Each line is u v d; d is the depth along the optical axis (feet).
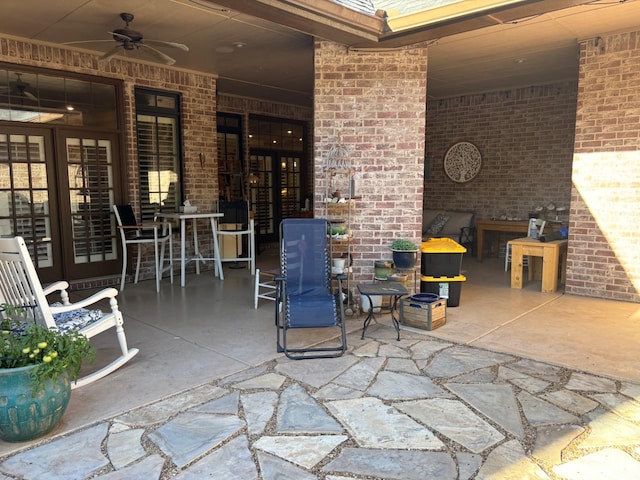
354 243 16.29
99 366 11.00
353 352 11.89
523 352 11.80
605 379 10.14
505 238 27.50
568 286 18.29
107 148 19.81
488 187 27.66
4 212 17.16
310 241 13.56
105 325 10.51
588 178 17.43
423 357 11.51
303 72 22.57
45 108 17.83
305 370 10.74
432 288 16.20
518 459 7.23
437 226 27.71
